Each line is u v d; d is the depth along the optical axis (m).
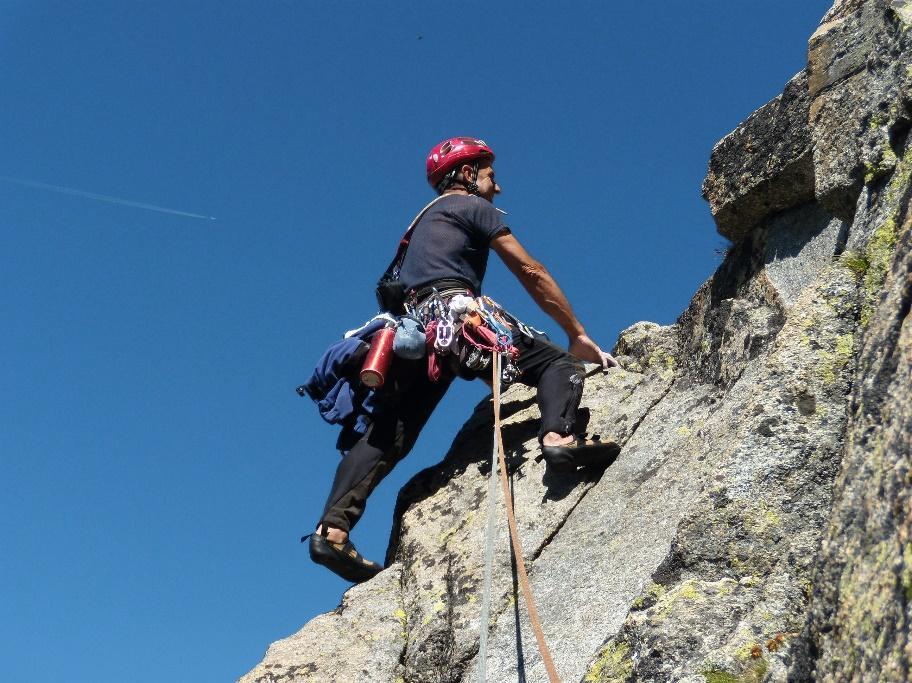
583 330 5.46
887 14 4.13
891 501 2.71
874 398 3.05
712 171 5.18
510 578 4.45
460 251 5.41
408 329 5.12
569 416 5.00
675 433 4.69
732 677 3.02
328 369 5.29
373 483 5.12
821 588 2.89
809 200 4.87
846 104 4.27
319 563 4.96
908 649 2.39
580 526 4.51
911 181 3.70
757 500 3.45
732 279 5.10
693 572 3.40
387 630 4.49
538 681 3.89
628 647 3.30
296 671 4.47
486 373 5.25
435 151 5.79
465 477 5.24
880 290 3.60
